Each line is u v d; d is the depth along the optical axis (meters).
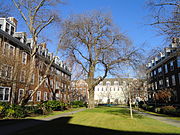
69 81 37.62
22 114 14.44
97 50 24.83
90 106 25.95
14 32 23.25
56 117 14.98
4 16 19.56
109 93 68.38
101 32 25.27
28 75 18.67
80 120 12.55
